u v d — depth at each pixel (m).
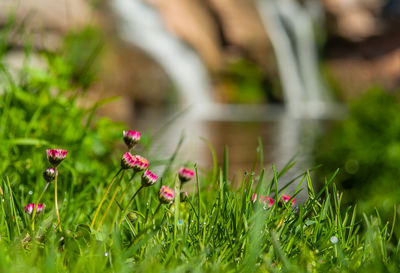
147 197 2.29
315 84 32.22
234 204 2.04
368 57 34.28
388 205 3.41
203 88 26.20
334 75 33.31
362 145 4.68
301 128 14.27
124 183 2.53
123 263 1.51
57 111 3.27
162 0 26.56
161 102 23.75
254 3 31.09
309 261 1.64
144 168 1.75
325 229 2.02
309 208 1.98
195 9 28.47
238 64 28.67
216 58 27.92
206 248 1.68
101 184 2.58
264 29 30.47
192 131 12.80
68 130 3.18
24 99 3.20
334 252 1.82
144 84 23.03
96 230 1.78
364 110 5.11
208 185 2.94
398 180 4.14
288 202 2.00
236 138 11.21
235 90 28.12
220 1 29.33
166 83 23.89
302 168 5.02
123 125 3.64
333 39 34.44
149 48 23.81
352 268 1.67
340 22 33.94
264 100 29.08
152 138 3.43
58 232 1.69
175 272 1.46
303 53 32.38
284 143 10.02
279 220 1.92
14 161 2.63
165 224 1.90
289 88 30.64
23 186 2.50
